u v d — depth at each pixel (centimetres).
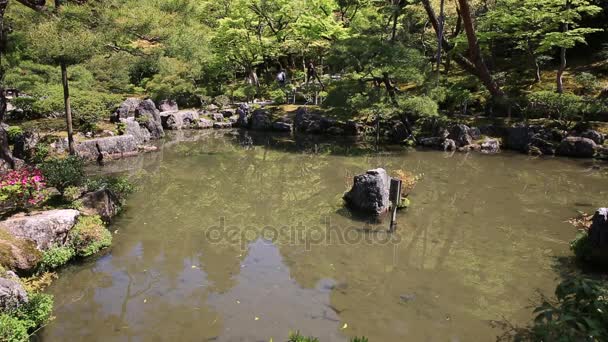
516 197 1314
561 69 2152
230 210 1229
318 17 2516
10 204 904
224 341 609
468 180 1498
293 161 1828
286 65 3597
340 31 2478
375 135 2266
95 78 2330
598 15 2619
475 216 1147
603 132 1856
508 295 742
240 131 2506
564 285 394
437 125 2102
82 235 877
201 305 705
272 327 643
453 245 961
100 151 1772
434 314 682
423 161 1777
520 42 2458
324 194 1369
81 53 1070
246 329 638
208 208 1243
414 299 729
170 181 1520
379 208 1138
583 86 2244
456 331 634
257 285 777
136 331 632
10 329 556
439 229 1055
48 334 620
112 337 616
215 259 888
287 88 2753
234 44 2739
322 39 2602
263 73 3725
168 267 847
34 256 746
